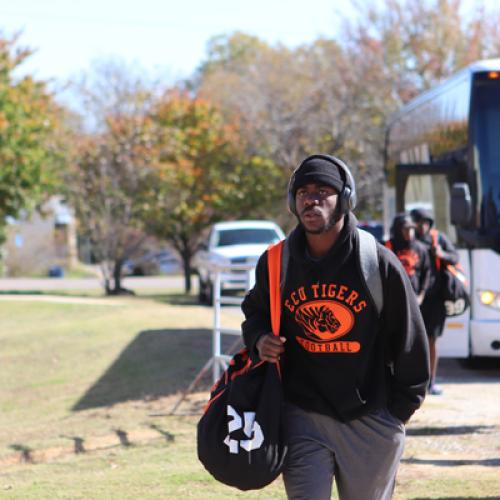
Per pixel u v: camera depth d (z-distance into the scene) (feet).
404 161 58.59
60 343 59.77
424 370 14.62
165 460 28.50
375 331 14.33
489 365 47.73
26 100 105.29
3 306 83.51
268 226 90.63
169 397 40.57
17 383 50.52
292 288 14.37
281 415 14.58
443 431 30.66
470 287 43.19
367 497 15.03
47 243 201.46
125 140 110.93
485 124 42.68
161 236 121.90
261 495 23.35
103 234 110.93
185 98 128.67
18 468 29.50
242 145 123.65
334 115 125.59
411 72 140.15
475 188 42.73
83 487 25.04
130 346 55.72
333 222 13.98
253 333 14.76
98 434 33.88
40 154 101.04
